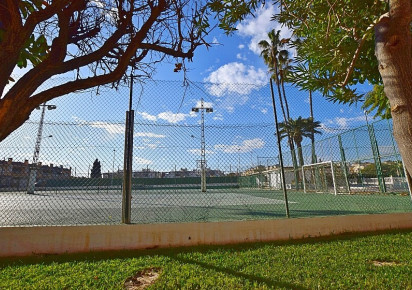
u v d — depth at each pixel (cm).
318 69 219
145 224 425
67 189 938
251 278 278
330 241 433
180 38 202
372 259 338
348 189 1503
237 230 452
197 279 275
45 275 295
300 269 303
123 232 415
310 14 216
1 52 118
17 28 123
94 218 674
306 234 477
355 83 272
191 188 1159
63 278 282
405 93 86
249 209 837
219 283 265
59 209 905
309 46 220
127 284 274
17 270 311
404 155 83
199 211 798
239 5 220
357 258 338
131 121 474
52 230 396
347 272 288
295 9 220
